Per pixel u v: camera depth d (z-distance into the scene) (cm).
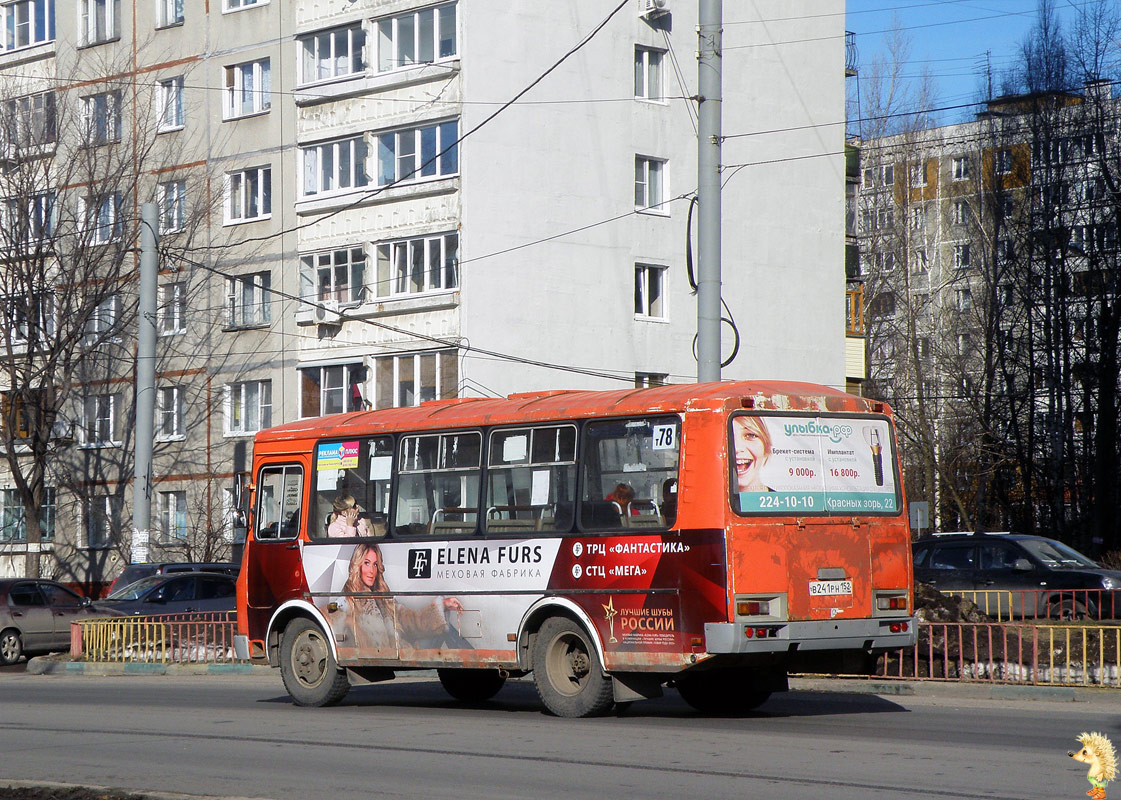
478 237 4125
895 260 6706
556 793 977
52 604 3008
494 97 4184
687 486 1336
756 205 4800
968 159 6488
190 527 4484
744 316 4741
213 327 4719
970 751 1156
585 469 1421
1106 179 5162
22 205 4353
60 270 4366
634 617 1362
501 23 4212
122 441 4903
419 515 1562
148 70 4894
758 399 1352
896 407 6194
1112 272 5147
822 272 4966
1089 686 1641
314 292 4478
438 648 1523
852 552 1379
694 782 1012
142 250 3319
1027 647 1795
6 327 4309
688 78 4638
